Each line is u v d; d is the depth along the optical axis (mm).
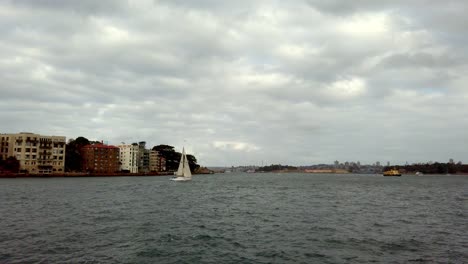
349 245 30875
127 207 58531
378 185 157125
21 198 73688
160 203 66000
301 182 190500
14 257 25969
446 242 32094
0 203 63125
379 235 35250
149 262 25531
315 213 52219
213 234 35469
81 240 31812
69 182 153125
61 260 25391
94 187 118375
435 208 60781
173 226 39844
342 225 41281
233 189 118000
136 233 35344
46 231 35938
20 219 44062
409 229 38844
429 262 25688
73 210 53688
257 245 30891
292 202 70188
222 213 51750
